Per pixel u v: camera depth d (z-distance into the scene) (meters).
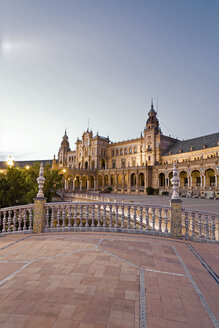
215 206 24.70
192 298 3.71
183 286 4.15
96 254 5.87
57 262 5.23
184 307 3.41
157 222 14.78
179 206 8.05
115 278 4.39
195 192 48.03
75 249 6.30
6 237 8.02
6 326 2.80
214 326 2.96
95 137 91.25
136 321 3.00
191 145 65.94
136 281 4.28
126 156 85.94
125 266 5.05
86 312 3.17
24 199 21.44
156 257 5.77
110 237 7.77
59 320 2.96
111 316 3.09
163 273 4.74
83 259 5.46
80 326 2.84
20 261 5.30
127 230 8.58
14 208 9.32
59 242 7.09
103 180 80.88
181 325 2.96
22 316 3.03
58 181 31.11
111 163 92.00
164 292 3.88
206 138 63.53
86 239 7.47
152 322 2.99
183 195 49.28
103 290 3.86
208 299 3.69
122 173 72.94
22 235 8.35
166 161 70.12
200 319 3.11
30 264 5.09
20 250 6.24
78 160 98.88
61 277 4.38
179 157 65.94
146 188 60.84
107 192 74.25
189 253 6.25
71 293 3.72
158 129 77.56
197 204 27.83
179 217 8.01
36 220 8.88
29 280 4.21
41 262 5.23
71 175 77.50
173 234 7.98
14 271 4.67
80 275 4.49
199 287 4.14
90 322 2.94
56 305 3.33
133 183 80.25
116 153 90.75
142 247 6.63
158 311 3.27
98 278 4.36
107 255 5.80
